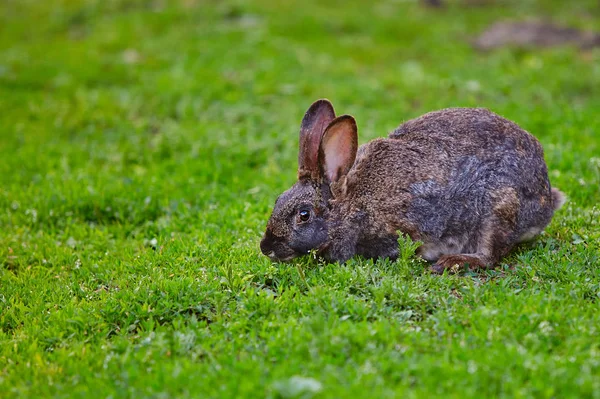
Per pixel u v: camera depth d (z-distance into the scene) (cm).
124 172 1625
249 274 1078
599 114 1811
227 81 2147
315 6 2997
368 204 1120
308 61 2344
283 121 1847
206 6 2925
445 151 1129
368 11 2962
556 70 2192
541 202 1149
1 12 3228
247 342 900
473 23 2844
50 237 1330
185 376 817
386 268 1087
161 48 2517
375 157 1142
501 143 1129
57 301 1086
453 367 795
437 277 1055
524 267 1076
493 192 1105
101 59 2450
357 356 833
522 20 2812
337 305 950
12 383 871
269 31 2648
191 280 1053
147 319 995
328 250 1138
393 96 2038
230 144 1695
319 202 1120
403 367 802
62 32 2916
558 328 877
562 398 745
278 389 765
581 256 1097
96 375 858
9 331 1029
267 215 1339
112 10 3031
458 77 2145
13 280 1176
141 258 1186
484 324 891
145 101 2044
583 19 2870
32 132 1878
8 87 2234
